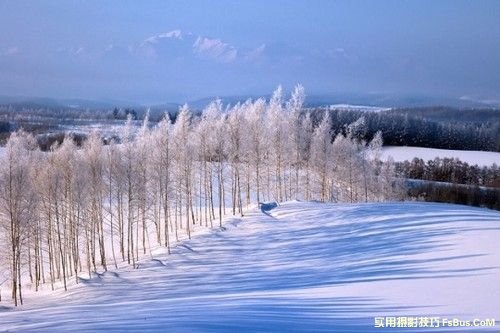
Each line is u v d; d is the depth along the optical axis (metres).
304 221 46.25
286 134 59.72
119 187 46.66
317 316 15.70
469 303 17.38
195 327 13.50
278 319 14.93
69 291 37.81
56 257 46.97
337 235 40.09
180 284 33.41
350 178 65.94
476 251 27.78
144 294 32.09
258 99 64.50
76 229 45.66
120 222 47.84
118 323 14.58
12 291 40.66
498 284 20.25
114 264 45.25
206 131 54.44
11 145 45.66
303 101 62.22
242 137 54.28
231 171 55.88
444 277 22.56
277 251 38.25
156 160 50.03
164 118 52.91
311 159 63.09
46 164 44.94
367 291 20.95
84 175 45.16
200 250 41.81
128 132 52.47
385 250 32.59
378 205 50.50
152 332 12.98
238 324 13.98
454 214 42.69
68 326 14.88
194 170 55.94
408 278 23.36
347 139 68.56
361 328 13.97
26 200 39.53
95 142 48.06
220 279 32.97
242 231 45.53
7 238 41.84
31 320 19.70
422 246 31.41
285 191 62.81
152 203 49.28
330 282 25.53
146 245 51.47
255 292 24.66
